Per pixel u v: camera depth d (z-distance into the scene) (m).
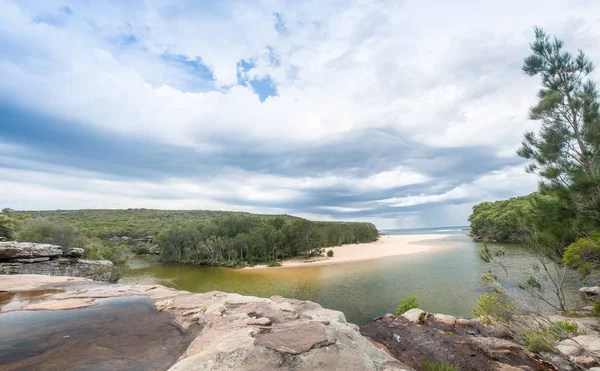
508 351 10.88
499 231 79.75
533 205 12.09
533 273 31.00
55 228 41.94
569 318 14.27
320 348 5.47
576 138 11.54
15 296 10.91
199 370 4.56
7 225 36.84
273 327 6.80
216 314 7.80
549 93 12.66
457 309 24.89
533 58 13.55
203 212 186.00
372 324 14.59
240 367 4.70
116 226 114.88
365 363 5.10
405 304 18.48
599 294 21.83
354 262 66.50
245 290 40.47
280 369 4.70
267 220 96.44
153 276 55.97
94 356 5.64
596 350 9.71
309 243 81.19
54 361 5.41
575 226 10.40
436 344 11.64
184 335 6.86
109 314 8.52
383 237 174.62
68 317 8.22
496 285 13.74
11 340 6.46
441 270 45.62
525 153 12.21
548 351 10.61
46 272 27.61
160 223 128.62
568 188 9.80
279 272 57.84
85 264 33.00
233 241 77.44
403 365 5.26
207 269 66.62
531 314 12.62
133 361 5.44
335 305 29.28
